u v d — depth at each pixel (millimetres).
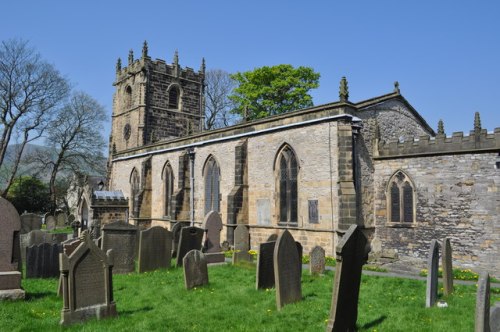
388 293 12312
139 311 10391
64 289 9266
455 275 16703
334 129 20500
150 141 41906
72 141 52125
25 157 55000
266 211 23781
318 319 9281
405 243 20484
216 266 17375
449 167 19344
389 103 23781
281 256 10547
